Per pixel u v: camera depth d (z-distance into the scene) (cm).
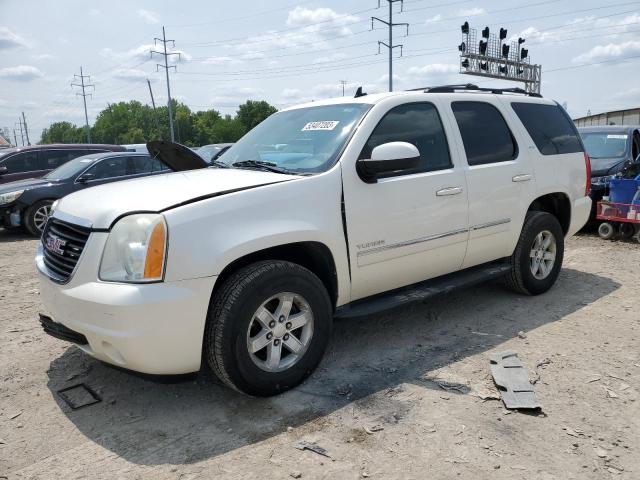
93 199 339
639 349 413
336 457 281
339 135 392
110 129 12600
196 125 12481
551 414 320
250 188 333
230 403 338
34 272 710
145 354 295
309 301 346
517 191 493
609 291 563
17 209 1009
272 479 265
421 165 420
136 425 317
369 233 381
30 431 313
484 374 372
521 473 267
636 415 320
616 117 3130
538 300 532
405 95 428
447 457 280
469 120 469
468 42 3011
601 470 269
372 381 364
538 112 545
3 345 439
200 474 270
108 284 298
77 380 375
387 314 494
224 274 332
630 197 821
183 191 327
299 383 352
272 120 473
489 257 486
